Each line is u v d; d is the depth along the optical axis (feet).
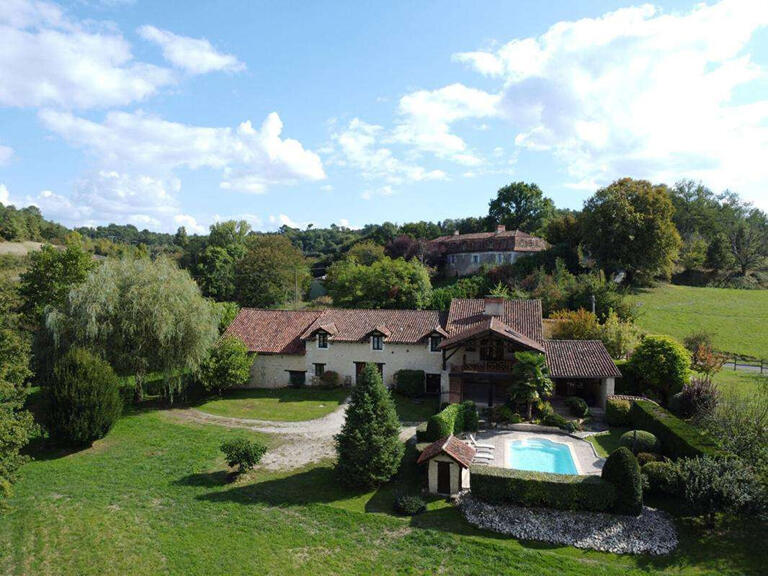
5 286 134.31
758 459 69.62
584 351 122.31
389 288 208.03
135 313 123.54
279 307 273.33
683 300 217.77
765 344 167.12
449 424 97.14
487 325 120.78
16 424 78.54
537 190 375.25
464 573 60.75
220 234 331.57
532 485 73.61
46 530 71.46
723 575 58.29
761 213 355.56
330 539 68.28
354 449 82.23
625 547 64.90
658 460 84.74
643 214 219.20
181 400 135.85
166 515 75.15
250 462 86.89
